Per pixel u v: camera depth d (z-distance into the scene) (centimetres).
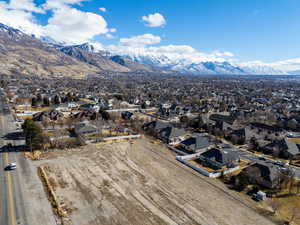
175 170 4322
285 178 3844
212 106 12450
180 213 2931
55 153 4769
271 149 5722
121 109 11281
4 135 5831
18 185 3362
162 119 9475
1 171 3797
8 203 2906
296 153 5444
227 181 3994
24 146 5069
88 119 8031
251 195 3556
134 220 2719
